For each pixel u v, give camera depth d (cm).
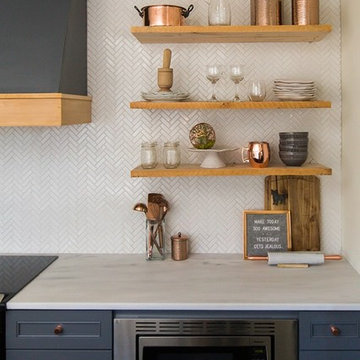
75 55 267
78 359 223
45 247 295
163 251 284
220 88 287
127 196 293
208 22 270
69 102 250
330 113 287
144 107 260
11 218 294
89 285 241
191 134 273
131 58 288
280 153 271
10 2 253
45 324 222
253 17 266
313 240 287
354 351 220
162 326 221
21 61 247
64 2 253
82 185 293
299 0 259
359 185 254
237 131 289
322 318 219
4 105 240
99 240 294
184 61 287
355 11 255
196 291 233
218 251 293
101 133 291
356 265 261
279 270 263
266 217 285
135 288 237
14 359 223
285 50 286
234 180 290
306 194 286
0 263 277
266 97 287
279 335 220
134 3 287
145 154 269
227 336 221
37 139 292
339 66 285
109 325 222
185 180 291
